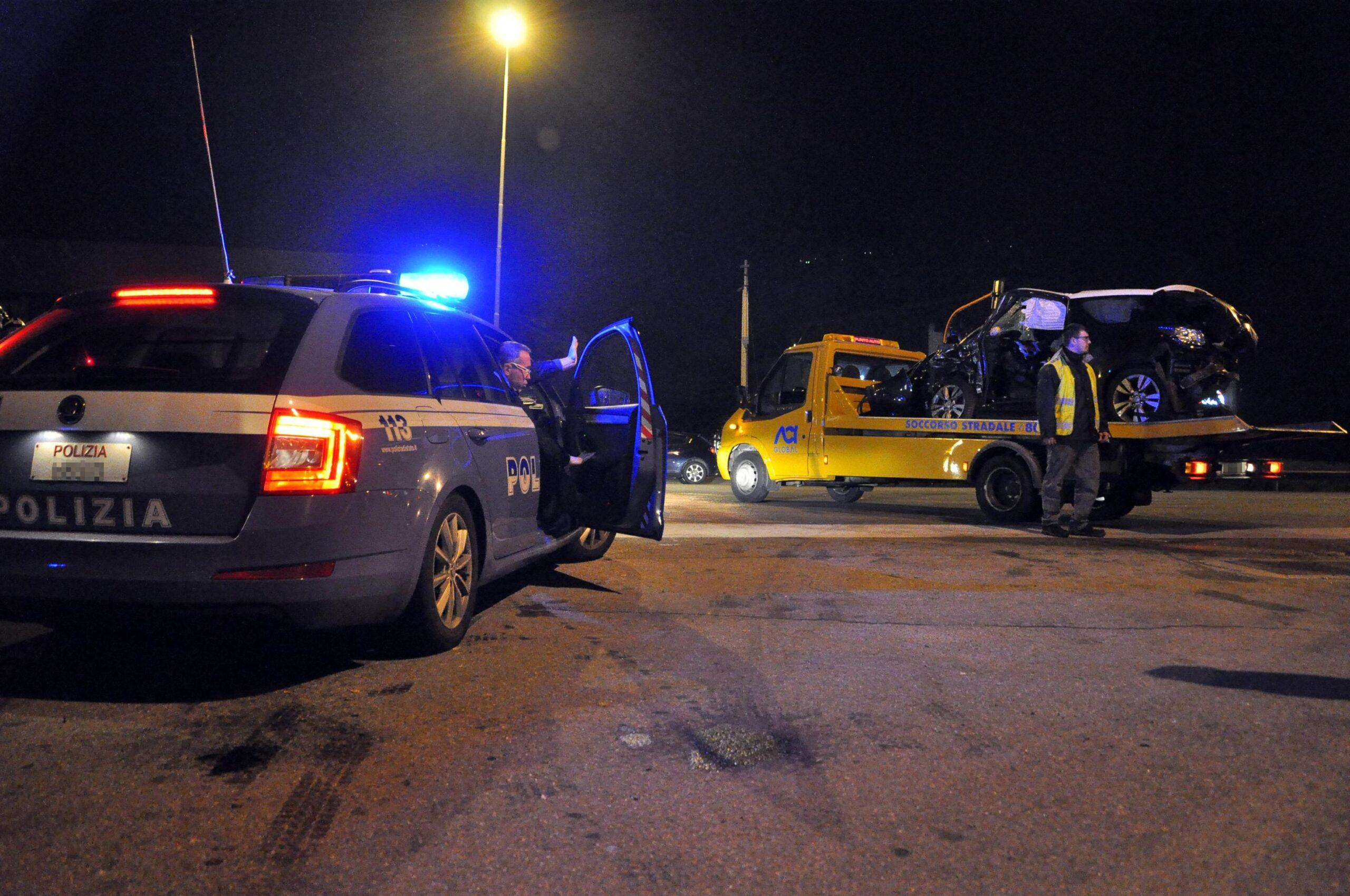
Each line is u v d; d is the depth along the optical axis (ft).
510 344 19.98
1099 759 10.81
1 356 13.19
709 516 36.37
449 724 11.78
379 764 10.53
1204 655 15.16
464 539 15.40
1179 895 7.86
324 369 12.87
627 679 13.71
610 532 22.36
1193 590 20.20
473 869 8.24
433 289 19.04
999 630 16.72
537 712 12.27
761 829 9.04
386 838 8.79
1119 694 13.19
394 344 14.89
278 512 11.85
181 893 7.82
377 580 12.91
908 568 22.50
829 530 28.89
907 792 9.91
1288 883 8.05
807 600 19.04
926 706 12.64
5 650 14.87
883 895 7.84
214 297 13.46
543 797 9.70
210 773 10.23
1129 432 30.73
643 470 19.42
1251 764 10.68
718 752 10.99
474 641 15.76
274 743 11.12
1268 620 17.54
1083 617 17.69
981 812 9.44
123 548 11.69
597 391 21.38
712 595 19.45
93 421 12.09
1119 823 9.19
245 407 12.05
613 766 10.54
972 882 8.05
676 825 9.10
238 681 13.41
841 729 11.76
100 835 8.82
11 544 12.02
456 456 14.98
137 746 10.98
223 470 11.87
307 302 13.50
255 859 8.39
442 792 9.80
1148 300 30.99
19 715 12.00
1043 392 28.17
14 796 9.62
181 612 11.78
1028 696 13.10
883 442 37.40
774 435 42.65
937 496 51.80
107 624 12.15
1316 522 34.83
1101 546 26.14
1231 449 31.07
